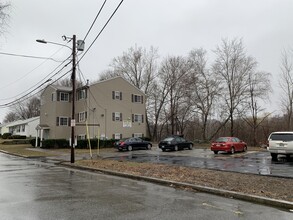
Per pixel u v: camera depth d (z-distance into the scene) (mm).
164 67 56000
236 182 10836
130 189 9984
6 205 7391
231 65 46250
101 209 7035
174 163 18688
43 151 33094
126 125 41688
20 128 73375
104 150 34031
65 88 45250
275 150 19312
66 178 12773
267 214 6840
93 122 40438
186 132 60781
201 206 7559
